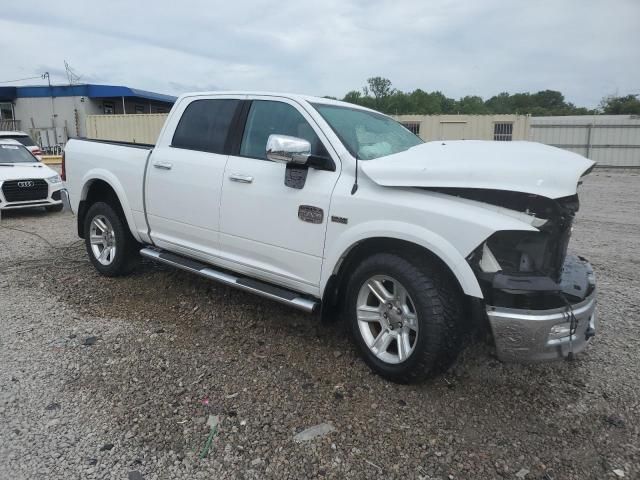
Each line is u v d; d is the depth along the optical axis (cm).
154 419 302
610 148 2644
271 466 266
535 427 304
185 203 452
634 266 642
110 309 468
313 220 363
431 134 2556
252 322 441
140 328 427
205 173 434
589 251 727
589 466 271
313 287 374
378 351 348
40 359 371
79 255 661
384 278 339
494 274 296
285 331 425
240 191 407
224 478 257
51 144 2791
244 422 301
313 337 415
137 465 263
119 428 293
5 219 984
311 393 333
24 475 254
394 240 335
